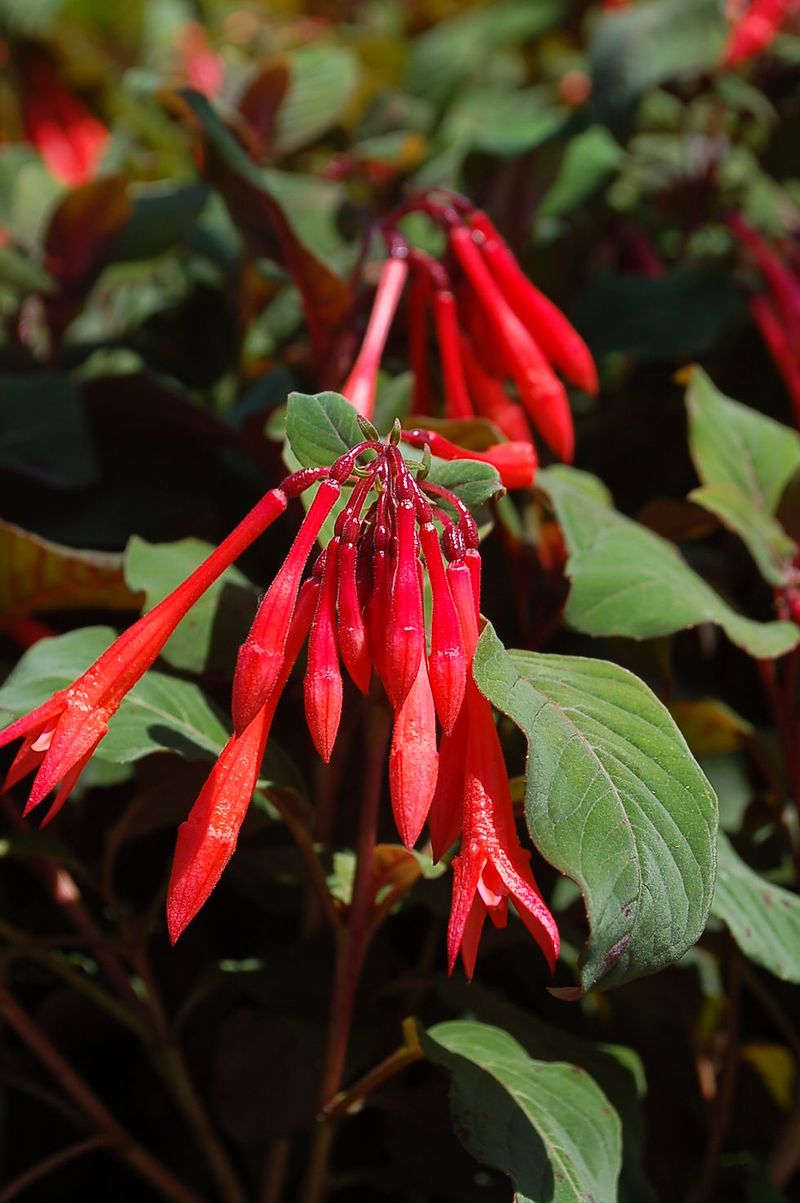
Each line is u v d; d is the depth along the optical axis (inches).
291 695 24.1
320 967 23.1
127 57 42.4
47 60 39.7
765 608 30.0
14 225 32.1
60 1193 26.4
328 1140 21.8
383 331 22.9
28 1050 26.3
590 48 30.8
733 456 24.8
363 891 21.0
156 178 36.3
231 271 31.2
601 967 18.1
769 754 24.1
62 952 25.7
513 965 25.5
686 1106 26.4
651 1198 21.9
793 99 37.9
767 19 32.8
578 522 22.4
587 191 31.7
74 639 21.7
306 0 48.8
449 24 46.3
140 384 25.6
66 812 25.2
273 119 33.7
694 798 18.7
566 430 22.7
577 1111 20.6
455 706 18.3
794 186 38.1
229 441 26.2
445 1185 23.8
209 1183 26.1
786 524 24.6
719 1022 25.1
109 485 26.2
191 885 18.3
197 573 18.9
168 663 21.8
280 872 23.1
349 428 19.5
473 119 38.5
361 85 39.4
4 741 18.5
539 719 18.8
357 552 18.9
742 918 21.1
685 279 28.8
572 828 18.4
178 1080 23.4
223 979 23.1
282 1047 23.0
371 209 36.0
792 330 26.8
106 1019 25.7
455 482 19.6
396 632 18.2
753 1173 23.8
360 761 24.2
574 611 21.7
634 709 19.2
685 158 36.4
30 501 26.0
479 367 23.3
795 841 24.3
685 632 28.0
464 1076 20.4
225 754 18.5
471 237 23.1
